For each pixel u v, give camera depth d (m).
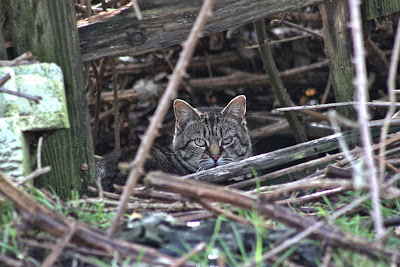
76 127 6.04
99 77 8.61
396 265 4.18
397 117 6.96
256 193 5.75
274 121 11.55
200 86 12.19
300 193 6.28
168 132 11.92
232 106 9.48
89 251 4.43
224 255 4.61
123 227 5.04
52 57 5.93
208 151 9.29
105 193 6.09
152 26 6.42
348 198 5.72
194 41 4.25
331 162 7.43
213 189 4.40
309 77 12.16
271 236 4.73
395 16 8.06
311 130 10.65
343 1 7.46
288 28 12.18
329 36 7.66
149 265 4.23
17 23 5.85
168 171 9.05
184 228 5.03
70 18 5.94
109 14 6.35
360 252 4.21
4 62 5.71
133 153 8.42
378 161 5.99
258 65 12.39
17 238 4.32
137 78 12.38
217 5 6.71
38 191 5.18
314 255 4.60
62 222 4.23
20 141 5.52
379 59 10.86
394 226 5.07
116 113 8.77
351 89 7.71
